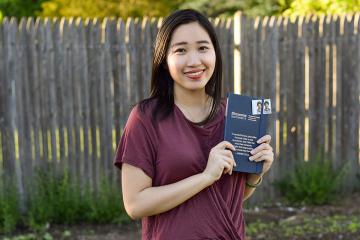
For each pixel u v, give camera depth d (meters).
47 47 6.23
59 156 6.36
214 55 2.36
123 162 2.32
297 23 6.82
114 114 6.42
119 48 6.36
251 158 2.38
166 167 2.29
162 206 2.27
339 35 6.93
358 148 7.12
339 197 6.95
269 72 6.77
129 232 6.10
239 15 6.63
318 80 6.94
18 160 6.32
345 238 5.52
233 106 2.37
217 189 2.36
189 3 12.65
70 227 6.22
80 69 6.31
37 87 6.26
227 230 2.35
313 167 6.82
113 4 11.66
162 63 2.37
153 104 2.36
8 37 6.17
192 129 2.36
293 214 6.50
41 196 6.23
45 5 11.83
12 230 6.13
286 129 6.90
